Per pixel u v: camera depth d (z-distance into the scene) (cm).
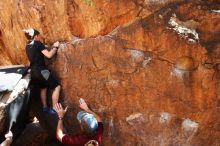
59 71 512
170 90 457
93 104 499
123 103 483
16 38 592
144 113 476
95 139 459
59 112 488
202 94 445
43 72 498
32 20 533
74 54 496
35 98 520
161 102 465
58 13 500
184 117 461
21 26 563
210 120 452
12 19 581
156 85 461
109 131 496
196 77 442
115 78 478
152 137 479
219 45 429
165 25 442
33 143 564
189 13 436
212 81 437
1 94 515
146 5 448
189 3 435
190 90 449
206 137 460
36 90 516
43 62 505
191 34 436
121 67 471
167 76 454
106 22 469
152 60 456
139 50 459
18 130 510
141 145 486
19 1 545
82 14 480
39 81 508
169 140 472
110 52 473
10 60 679
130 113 482
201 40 433
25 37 563
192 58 439
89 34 484
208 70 435
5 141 483
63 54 504
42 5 513
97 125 462
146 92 468
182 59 443
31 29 505
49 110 514
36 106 525
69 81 508
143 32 451
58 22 505
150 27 448
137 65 463
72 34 498
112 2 459
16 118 497
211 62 433
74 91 508
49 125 521
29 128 592
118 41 465
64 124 525
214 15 427
